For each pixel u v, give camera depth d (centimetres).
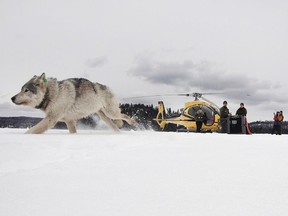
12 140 641
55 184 287
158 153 488
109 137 769
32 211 211
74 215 203
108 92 1100
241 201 232
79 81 1046
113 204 225
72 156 470
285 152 495
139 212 209
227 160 413
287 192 256
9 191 263
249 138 890
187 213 207
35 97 960
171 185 280
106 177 315
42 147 550
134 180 301
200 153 484
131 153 491
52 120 986
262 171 339
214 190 262
